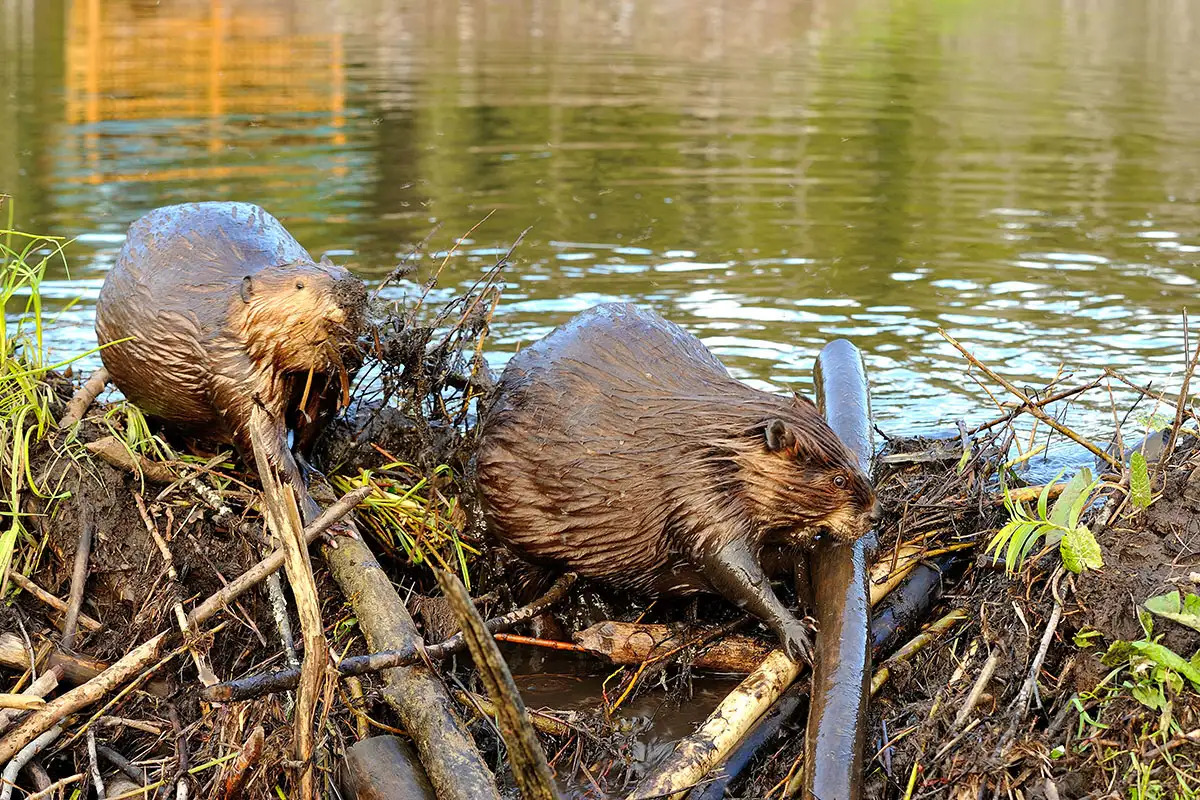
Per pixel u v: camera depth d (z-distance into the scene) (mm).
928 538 4859
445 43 21125
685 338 4945
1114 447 5379
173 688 4270
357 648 4445
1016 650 4078
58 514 4660
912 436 5977
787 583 4824
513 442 4645
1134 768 3576
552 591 4645
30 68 17031
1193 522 4219
